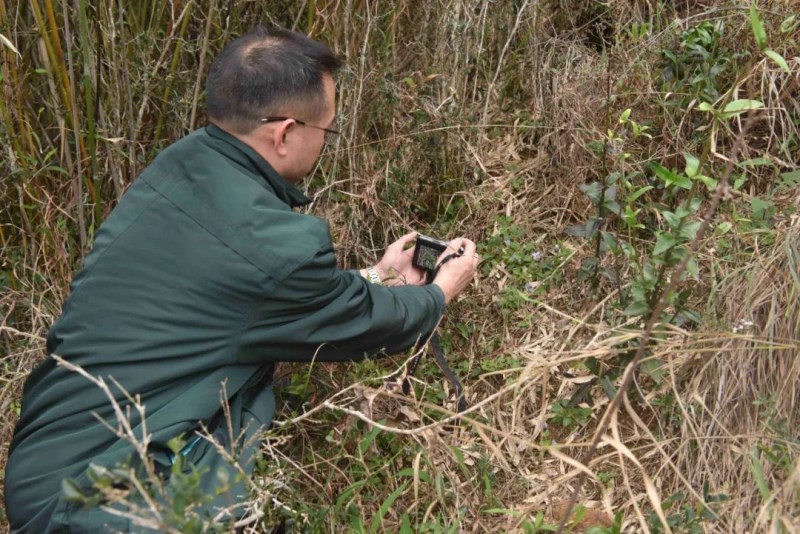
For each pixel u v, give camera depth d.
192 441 1.83
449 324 2.59
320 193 2.74
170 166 1.92
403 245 2.41
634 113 2.86
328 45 2.79
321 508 1.97
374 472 2.11
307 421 2.24
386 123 2.90
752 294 2.15
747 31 2.73
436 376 2.46
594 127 2.85
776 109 2.68
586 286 2.56
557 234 2.85
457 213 2.92
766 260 2.20
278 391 2.29
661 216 2.62
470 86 3.20
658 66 2.88
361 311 1.95
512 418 2.27
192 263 1.83
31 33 2.50
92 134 2.46
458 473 2.18
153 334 1.82
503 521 2.07
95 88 2.58
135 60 2.60
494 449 1.78
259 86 1.89
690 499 1.98
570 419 2.21
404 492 2.14
